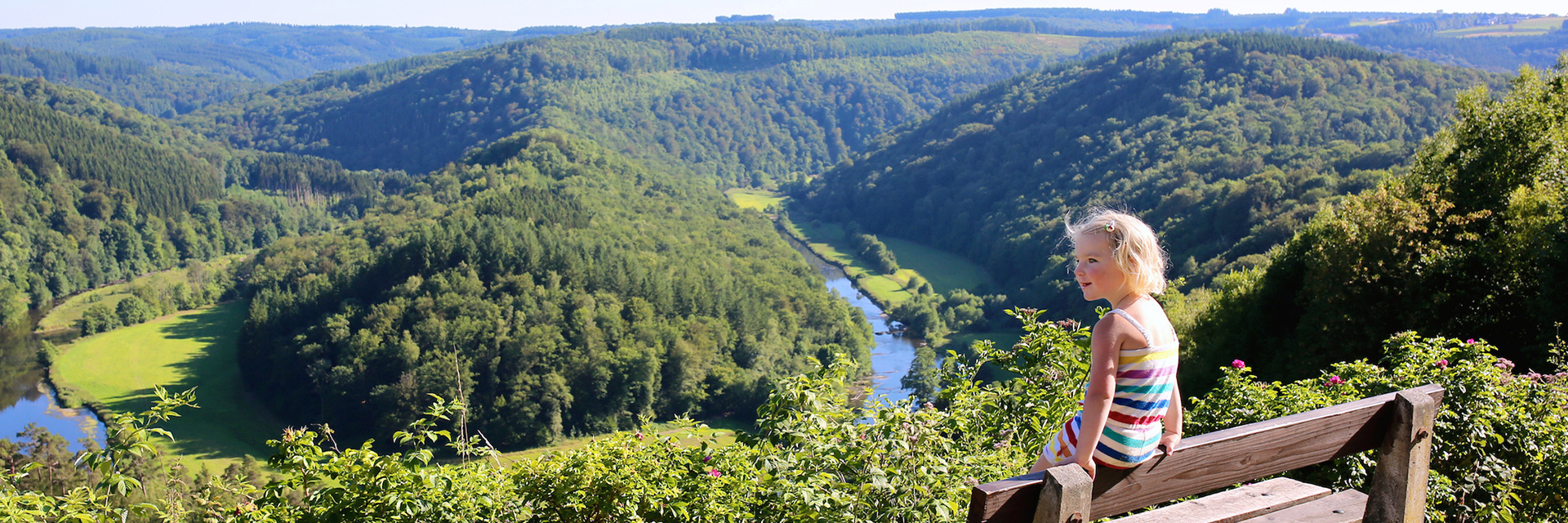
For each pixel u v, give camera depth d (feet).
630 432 18.56
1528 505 16.67
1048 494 7.10
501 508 16.57
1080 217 8.71
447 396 176.24
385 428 173.27
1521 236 49.14
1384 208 55.52
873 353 226.99
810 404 16.43
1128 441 7.89
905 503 13.96
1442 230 55.72
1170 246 230.89
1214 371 65.36
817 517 13.85
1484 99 67.21
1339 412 8.64
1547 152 59.62
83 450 17.06
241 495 17.60
